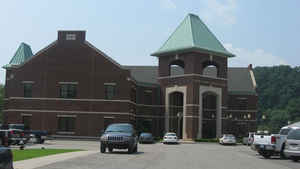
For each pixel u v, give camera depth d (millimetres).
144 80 72250
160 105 66938
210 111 67625
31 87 58000
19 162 19250
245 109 75812
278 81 137500
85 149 32656
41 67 58156
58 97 57562
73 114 57188
